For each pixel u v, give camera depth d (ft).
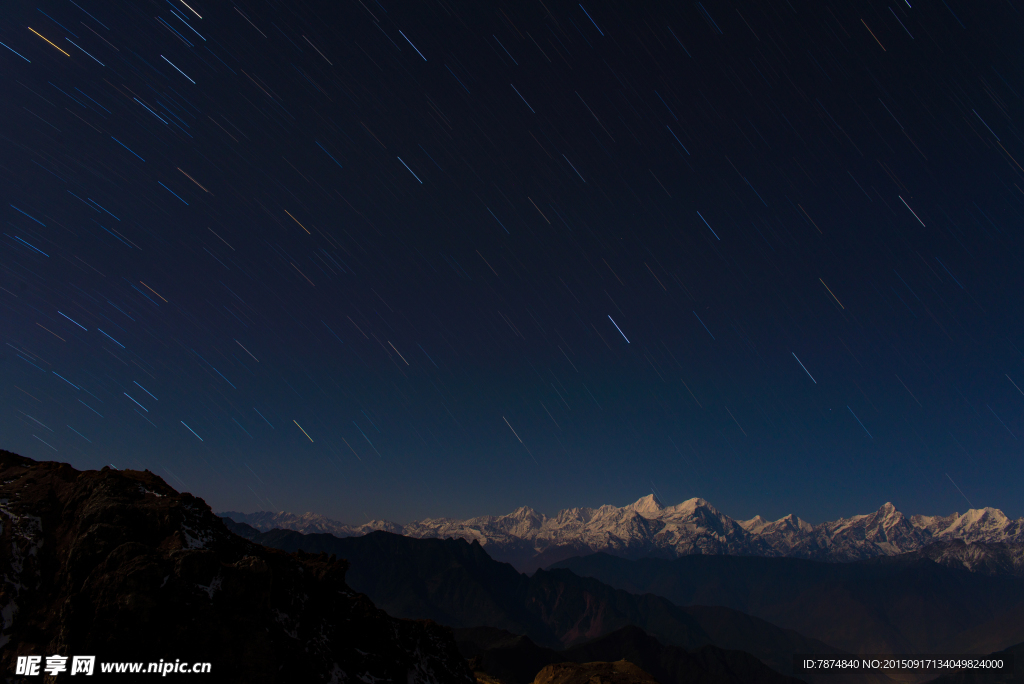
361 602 186.19
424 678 176.86
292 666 139.85
